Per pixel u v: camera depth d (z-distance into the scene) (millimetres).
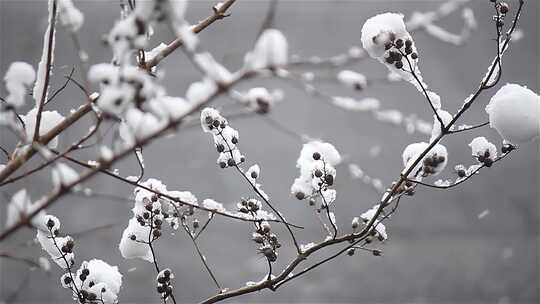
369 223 1662
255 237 1727
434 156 1606
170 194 1854
